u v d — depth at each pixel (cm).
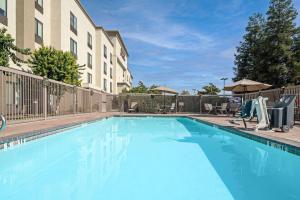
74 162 552
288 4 3156
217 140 888
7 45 1312
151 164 535
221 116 1847
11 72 987
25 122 1041
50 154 636
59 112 1463
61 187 392
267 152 675
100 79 3406
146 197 351
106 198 347
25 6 1734
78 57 2636
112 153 650
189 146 762
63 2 2192
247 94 1902
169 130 1215
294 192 375
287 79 3098
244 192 374
